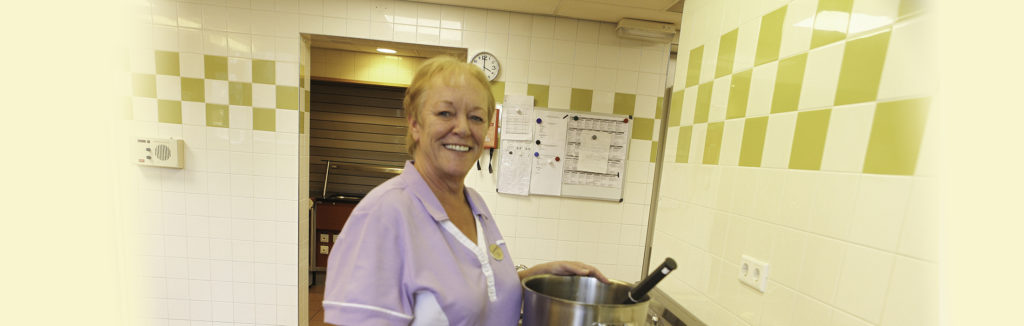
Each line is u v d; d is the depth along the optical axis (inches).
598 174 94.8
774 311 33.5
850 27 27.6
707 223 43.4
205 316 90.6
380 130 140.1
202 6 80.6
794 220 31.8
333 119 138.6
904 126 23.8
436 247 28.0
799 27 32.1
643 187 96.3
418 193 29.3
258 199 86.5
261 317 90.7
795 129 32.0
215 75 82.5
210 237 87.5
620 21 86.5
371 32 84.9
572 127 92.5
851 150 27.2
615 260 98.2
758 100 36.5
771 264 33.9
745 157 37.8
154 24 80.6
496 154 93.0
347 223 27.0
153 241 87.2
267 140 84.7
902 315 23.7
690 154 47.8
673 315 46.0
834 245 28.3
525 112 91.3
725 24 42.5
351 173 141.2
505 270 33.4
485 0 81.4
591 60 90.8
